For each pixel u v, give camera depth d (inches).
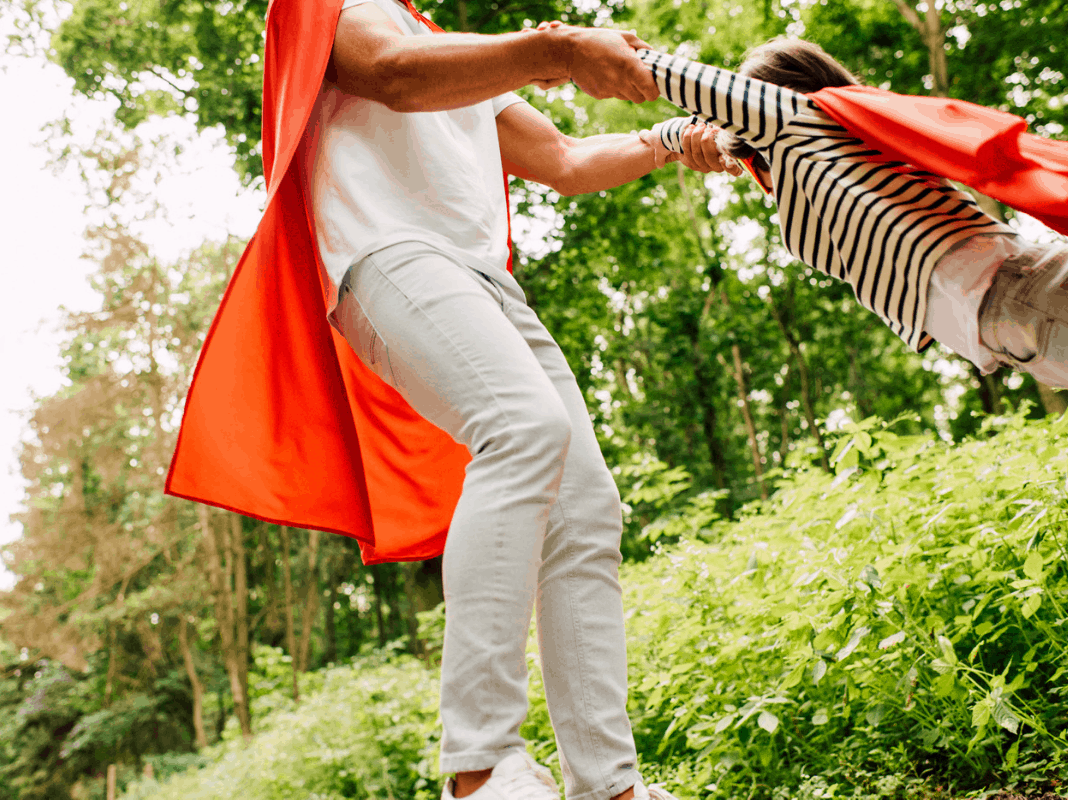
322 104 63.2
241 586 982.4
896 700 105.1
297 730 298.4
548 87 61.6
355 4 60.2
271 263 68.7
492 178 68.5
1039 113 672.4
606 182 78.8
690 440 1040.8
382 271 55.8
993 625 97.1
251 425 70.2
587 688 54.9
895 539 119.6
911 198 58.3
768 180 68.3
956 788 95.7
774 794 109.0
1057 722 97.0
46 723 1156.5
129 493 944.3
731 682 121.4
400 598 1437.0
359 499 74.3
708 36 703.1
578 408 62.2
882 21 665.0
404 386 56.7
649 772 133.3
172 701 1167.6
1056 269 53.0
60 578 1002.7
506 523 49.2
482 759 46.3
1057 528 99.8
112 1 575.5
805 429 1075.9
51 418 872.3
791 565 140.2
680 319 875.4
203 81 587.5
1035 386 666.2
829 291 922.7
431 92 56.3
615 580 58.8
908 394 1023.6
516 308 62.3
